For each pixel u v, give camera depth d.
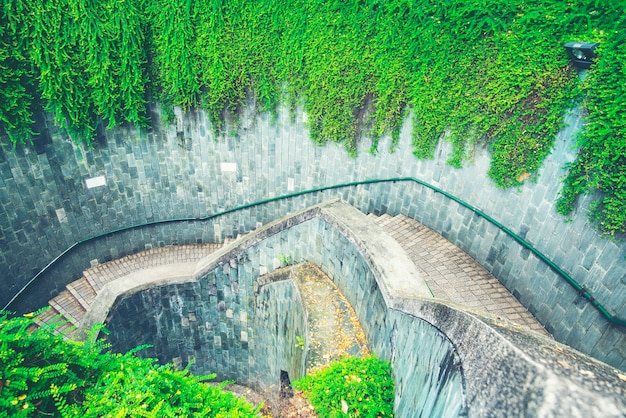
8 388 4.45
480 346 4.13
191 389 5.39
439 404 4.78
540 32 8.02
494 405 3.40
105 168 13.61
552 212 8.35
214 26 11.99
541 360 3.38
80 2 10.75
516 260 9.29
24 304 12.97
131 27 11.55
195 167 14.51
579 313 7.74
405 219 12.27
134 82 12.30
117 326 12.24
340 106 12.38
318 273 11.25
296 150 13.80
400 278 7.83
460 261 10.46
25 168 12.09
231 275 13.04
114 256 14.99
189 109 13.46
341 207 10.49
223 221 15.56
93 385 5.17
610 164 7.04
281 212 15.01
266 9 11.62
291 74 12.52
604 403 2.98
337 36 11.39
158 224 15.24
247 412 5.56
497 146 9.38
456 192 10.84
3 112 10.91
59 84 11.40
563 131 8.02
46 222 13.00
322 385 7.53
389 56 10.94
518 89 8.64
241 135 13.91
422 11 9.87
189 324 14.22
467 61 9.56
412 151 11.73
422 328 6.25
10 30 10.44
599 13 7.13
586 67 7.42
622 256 6.95
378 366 7.78
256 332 14.09
